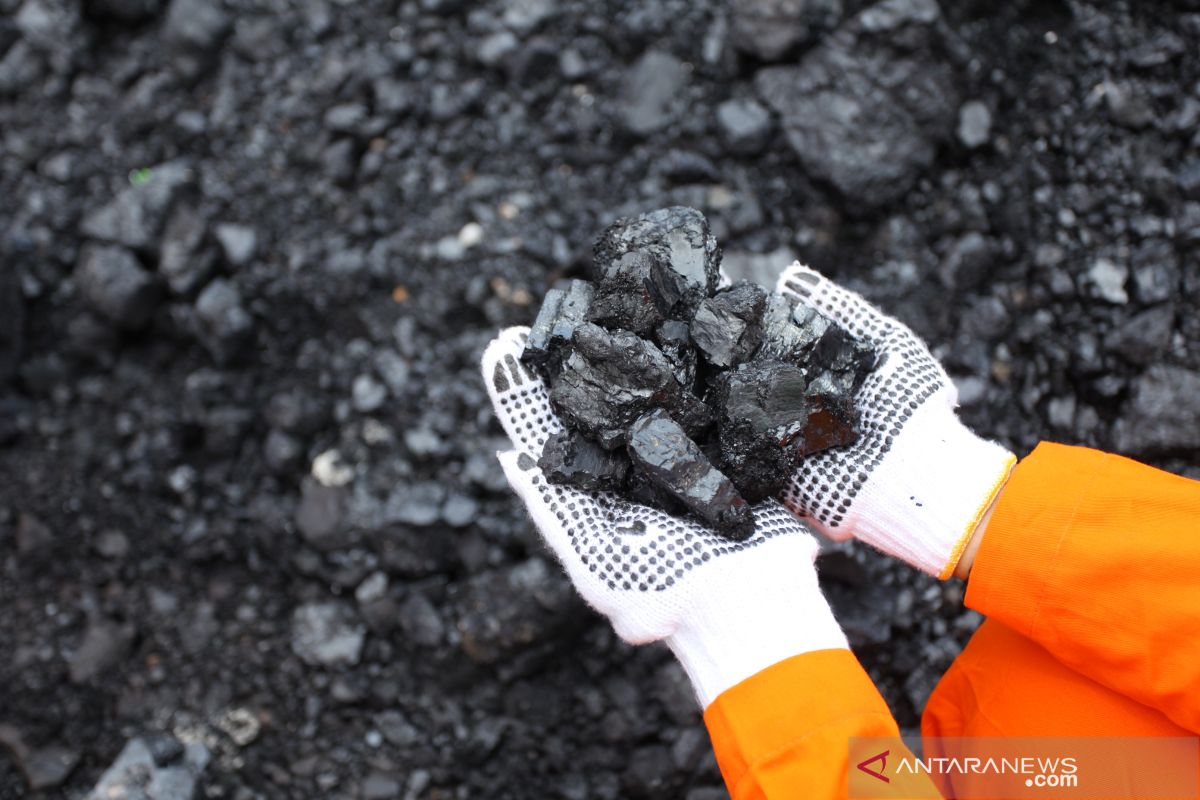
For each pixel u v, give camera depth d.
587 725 2.15
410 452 2.28
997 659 1.41
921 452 1.39
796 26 2.32
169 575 2.34
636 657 2.15
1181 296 2.14
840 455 1.44
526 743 2.15
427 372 2.34
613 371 1.42
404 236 2.44
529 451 1.52
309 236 2.47
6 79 2.60
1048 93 2.33
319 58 2.59
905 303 2.30
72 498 2.38
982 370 2.24
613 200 2.42
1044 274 2.26
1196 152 2.20
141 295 2.39
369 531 2.24
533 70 2.50
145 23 2.65
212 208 2.49
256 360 2.44
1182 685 1.18
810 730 1.16
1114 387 2.15
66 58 2.61
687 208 1.65
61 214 2.52
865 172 2.30
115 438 2.42
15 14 2.62
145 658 2.27
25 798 2.16
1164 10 2.27
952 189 2.37
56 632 2.29
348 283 2.42
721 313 1.48
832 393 1.40
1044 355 2.23
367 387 2.35
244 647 2.26
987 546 1.28
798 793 1.13
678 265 1.58
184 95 2.62
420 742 2.17
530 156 2.47
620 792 2.12
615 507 1.43
